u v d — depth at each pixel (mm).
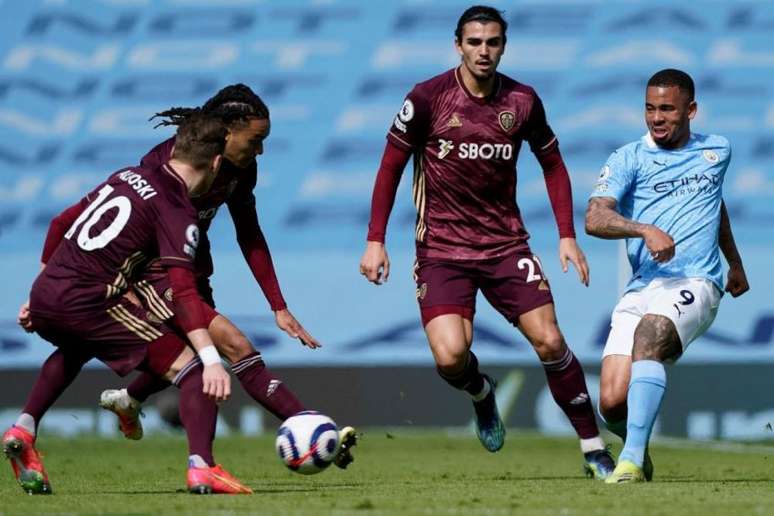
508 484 24766
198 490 21422
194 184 21922
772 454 40625
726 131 57875
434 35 60406
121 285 21828
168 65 61062
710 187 25828
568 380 27031
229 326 24547
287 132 58719
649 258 25906
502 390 50750
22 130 59906
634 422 24078
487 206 27031
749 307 52438
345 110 59125
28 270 57062
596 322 52406
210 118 22031
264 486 25234
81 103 60469
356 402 51750
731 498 20188
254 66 60656
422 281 27406
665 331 24422
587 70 58844
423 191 27328
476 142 26547
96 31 61906
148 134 59969
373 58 60156
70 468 33344
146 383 27812
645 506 18844
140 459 38094
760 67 59000
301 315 53625
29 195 58781
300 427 22297
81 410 51344
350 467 34219
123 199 21734
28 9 62375
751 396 50531
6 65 61188
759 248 54812
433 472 31906
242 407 51125
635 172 26031
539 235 54875
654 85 25828
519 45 59375
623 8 59969
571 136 57594
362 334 52969
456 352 26719
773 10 59938
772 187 56344
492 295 27391
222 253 54250
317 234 56125
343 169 57938
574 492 21594
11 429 22406
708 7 60062
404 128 26672
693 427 50594
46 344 53375
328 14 61312
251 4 61844
